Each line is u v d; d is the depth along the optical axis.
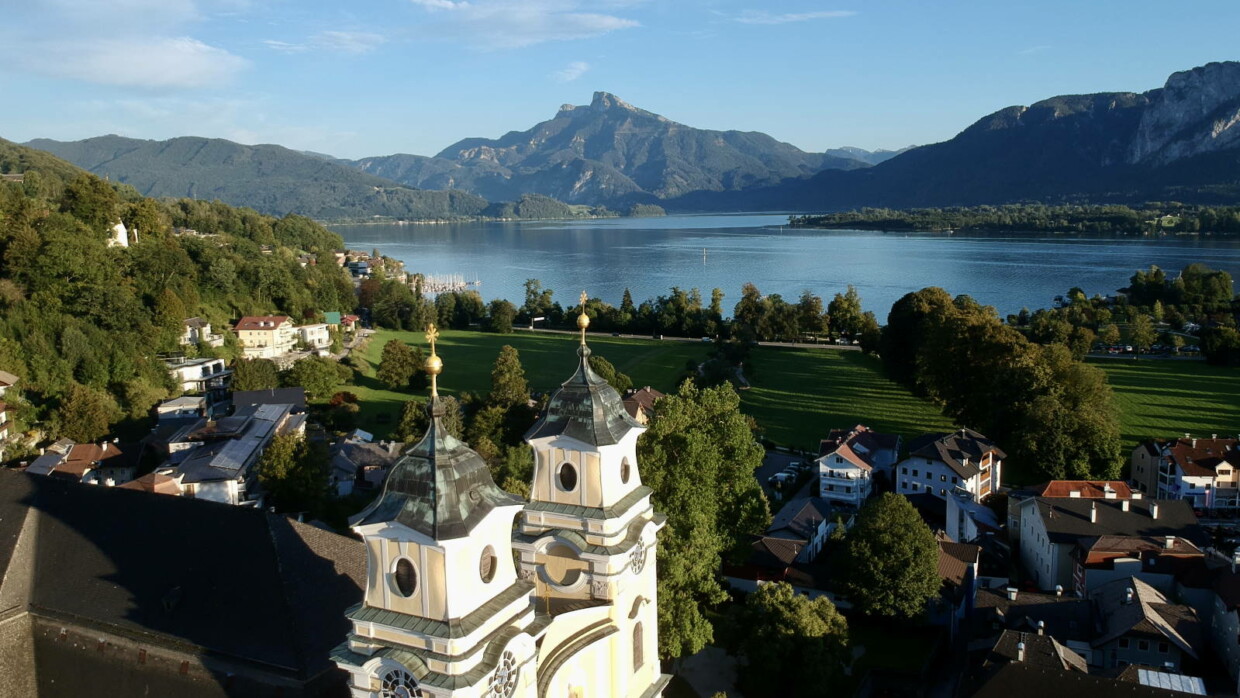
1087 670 75.44
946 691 80.88
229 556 52.41
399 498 36.34
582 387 50.03
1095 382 145.88
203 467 113.56
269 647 48.28
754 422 159.00
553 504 50.22
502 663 37.94
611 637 48.97
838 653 77.69
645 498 52.31
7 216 193.62
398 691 36.81
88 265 182.88
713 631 86.88
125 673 50.41
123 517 56.94
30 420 146.38
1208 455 128.00
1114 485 114.19
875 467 137.75
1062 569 100.56
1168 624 83.69
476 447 123.19
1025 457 134.38
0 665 52.00
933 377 172.38
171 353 193.62
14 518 58.31
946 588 92.69
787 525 108.69
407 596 36.75
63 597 54.53
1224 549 106.88
